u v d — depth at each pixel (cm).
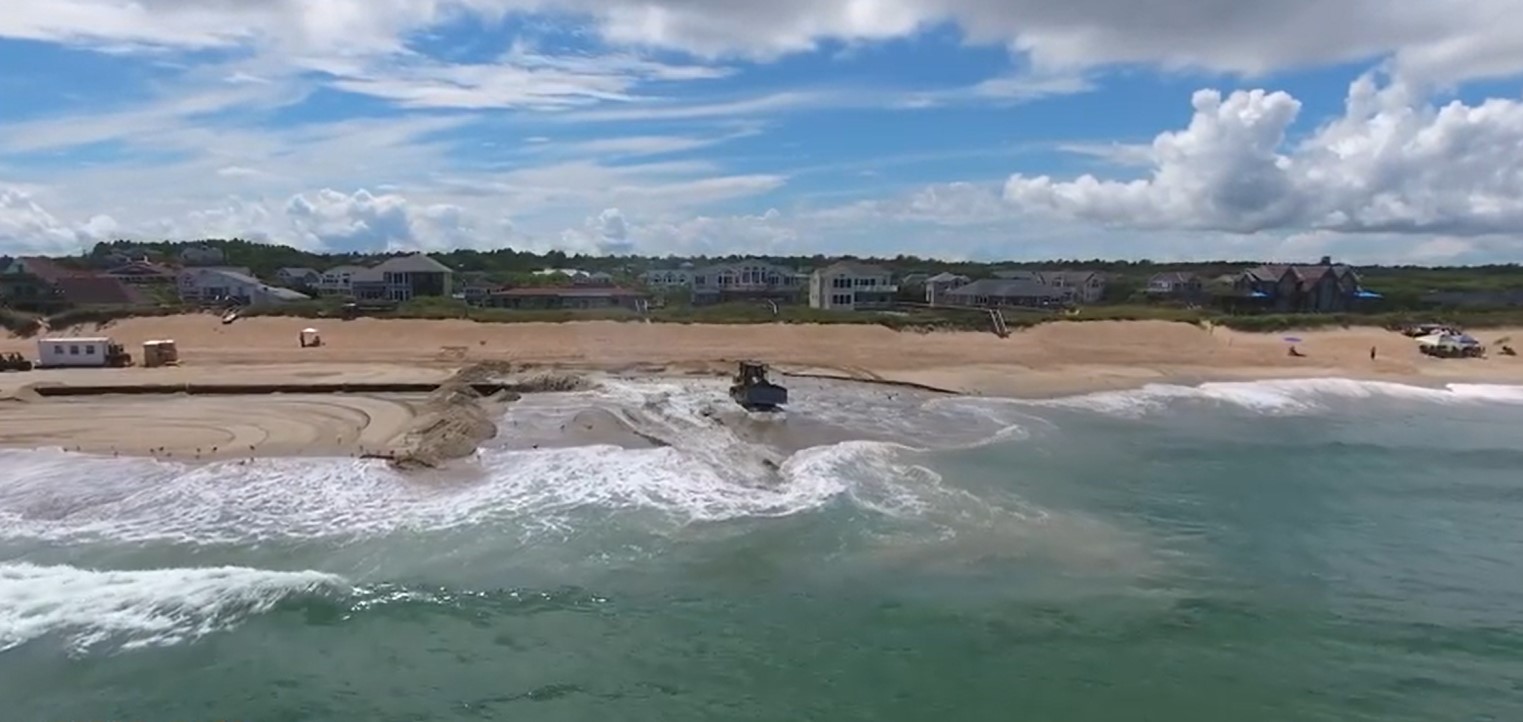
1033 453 2959
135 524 2022
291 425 2967
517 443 2772
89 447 2639
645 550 1944
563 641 1565
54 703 1343
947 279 9725
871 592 1778
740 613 1680
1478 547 2134
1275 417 3894
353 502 2183
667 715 1352
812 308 7669
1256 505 2439
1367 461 3019
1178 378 4856
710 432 2984
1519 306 8469
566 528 2052
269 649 1508
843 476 2505
